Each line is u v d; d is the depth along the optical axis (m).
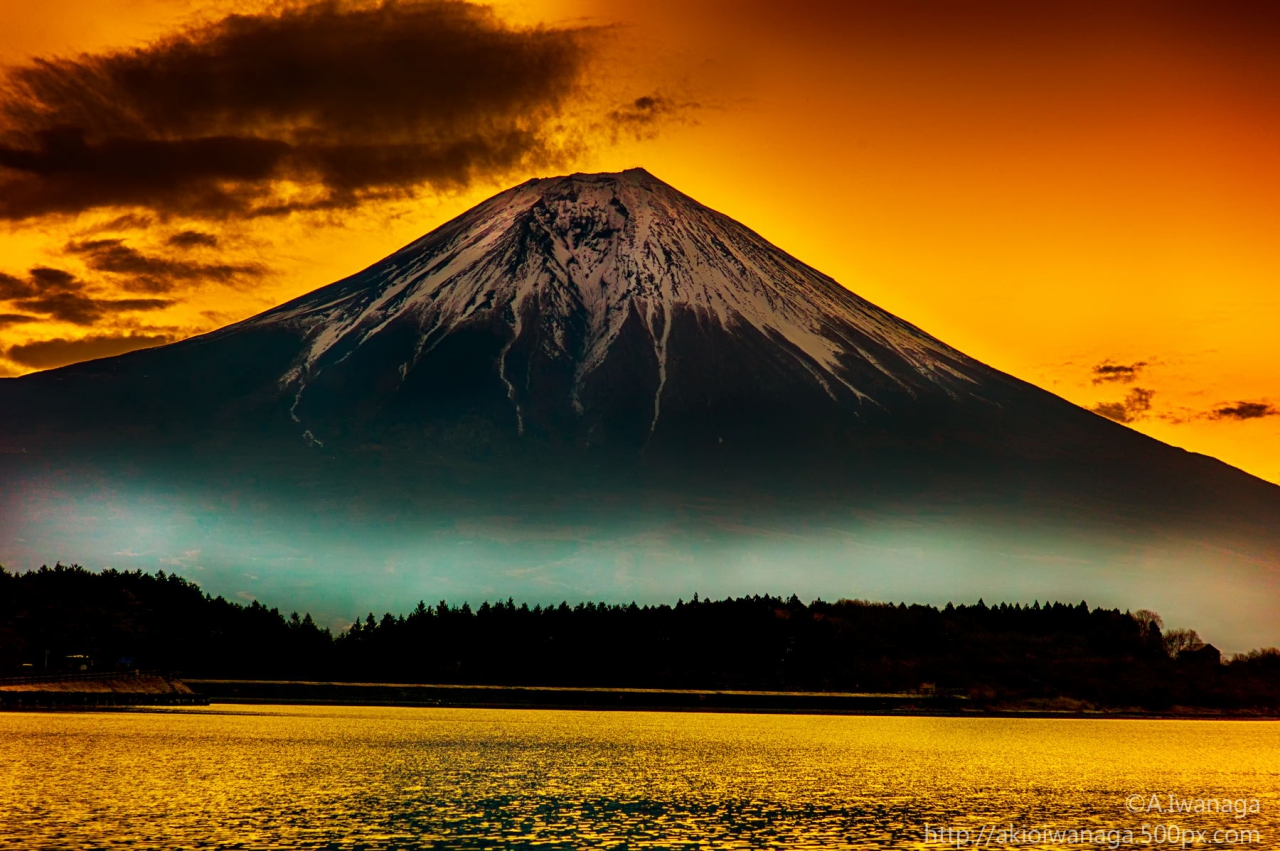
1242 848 90.88
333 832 87.50
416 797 102.62
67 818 88.94
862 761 136.88
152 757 120.25
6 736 134.50
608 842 86.94
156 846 81.44
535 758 132.12
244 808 94.69
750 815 98.12
